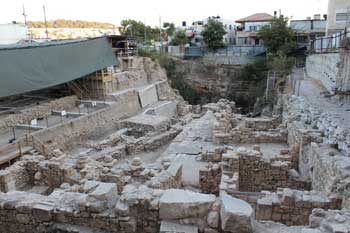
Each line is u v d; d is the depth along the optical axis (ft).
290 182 40.37
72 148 78.48
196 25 267.18
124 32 205.87
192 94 159.12
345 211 21.85
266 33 164.76
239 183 41.27
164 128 91.30
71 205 21.89
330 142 39.47
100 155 58.29
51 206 21.99
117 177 35.63
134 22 210.38
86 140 84.99
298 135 47.52
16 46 80.53
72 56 94.02
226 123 66.18
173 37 211.00
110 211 20.95
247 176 41.45
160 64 161.48
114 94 107.14
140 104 117.80
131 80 125.39
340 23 104.17
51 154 63.41
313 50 116.37
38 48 83.56
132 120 97.60
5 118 74.64
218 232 19.08
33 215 21.95
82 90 107.45
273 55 150.51
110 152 60.75
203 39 187.01
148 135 76.07
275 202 27.48
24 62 77.92
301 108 64.54
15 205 22.30
